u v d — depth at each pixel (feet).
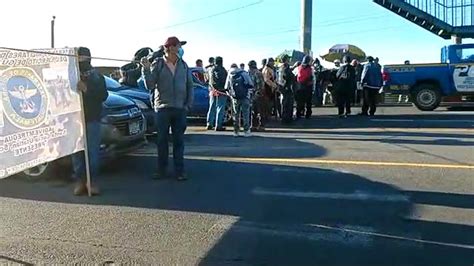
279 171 25.43
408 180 23.25
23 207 20.07
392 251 15.42
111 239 16.61
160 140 24.16
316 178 23.89
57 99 20.10
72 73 20.90
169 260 14.99
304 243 16.12
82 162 21.77
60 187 23.02
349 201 20.24
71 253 15.56
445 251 15.34
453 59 58.44
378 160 27.68
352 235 16.71
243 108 38.24
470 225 17.42
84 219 18.56
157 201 20.67
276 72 47.47
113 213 19.21
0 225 18.01
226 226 17.65
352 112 56.49
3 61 17.71
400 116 51.62
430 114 53.31
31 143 18.94
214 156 29.48
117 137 25.18
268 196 21.08
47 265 14.75
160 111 23.84
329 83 61.05
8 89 18.03
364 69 51.85
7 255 15.42
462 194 20.95
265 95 42.11
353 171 25.13
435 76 57.41
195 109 45.27
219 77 41.32
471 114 52.75
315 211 19.08
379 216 18.45
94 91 21.61
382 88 57.36
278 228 17.40
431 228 17.21
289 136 37.93
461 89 56.70
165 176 24.49
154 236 16.83
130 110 26.45
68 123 20.65
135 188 22.72
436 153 29.60
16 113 18.35
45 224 18.07
